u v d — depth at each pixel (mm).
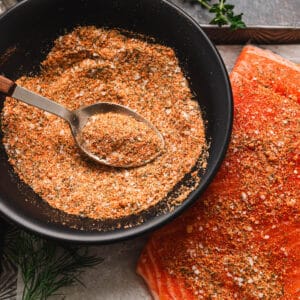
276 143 299
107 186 289
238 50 350
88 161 295
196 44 286
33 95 274
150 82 303
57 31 292
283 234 301
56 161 292
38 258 312
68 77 299
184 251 310
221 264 305
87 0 284
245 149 302
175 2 340
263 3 346
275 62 324
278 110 306
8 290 313
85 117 293
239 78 316
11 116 289
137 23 293
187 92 297
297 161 298
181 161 290
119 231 271
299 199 297
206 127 291
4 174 279
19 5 276
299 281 302
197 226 308
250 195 300
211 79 285
